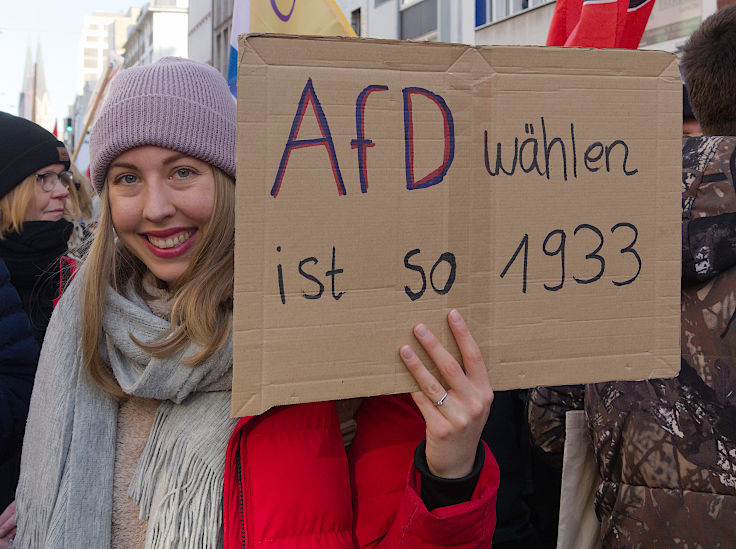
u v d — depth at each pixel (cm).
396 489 106
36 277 228
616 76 100
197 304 112
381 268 93
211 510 108
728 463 114
